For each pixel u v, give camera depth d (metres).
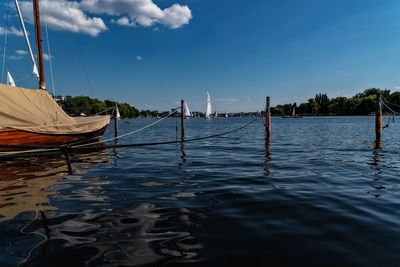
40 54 14.29
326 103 193.25
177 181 6.50
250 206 4.58
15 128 9.86
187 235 3.46
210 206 4.60
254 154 11.55
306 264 2.74
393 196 5.11
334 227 3.67
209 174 7.32
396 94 138.12
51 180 6.67
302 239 3.31
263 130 33.12
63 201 4.93
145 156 11.09
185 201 4.89
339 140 18.02
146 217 4.10
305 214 4.18
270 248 3.09
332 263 2.75
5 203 4.82
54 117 12.17
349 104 162.88
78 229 3.67
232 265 2.72
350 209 4.39
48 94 12.62
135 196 5.22
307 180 6.52
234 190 5.61
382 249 3.04
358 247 3.09
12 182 6.46
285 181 6.43
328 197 5.07
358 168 8.02
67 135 12.11
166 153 12.10
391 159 9.67
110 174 7.38
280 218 4.02
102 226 3.76
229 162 9.41
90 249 3.09
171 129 39.44
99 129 14.72
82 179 6.77
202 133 29.34
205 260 2.83
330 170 7.77
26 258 2.89
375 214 4.15
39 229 3.67
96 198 5.11
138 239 3.35
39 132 10.70
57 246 3.17
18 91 11.03
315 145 15.02
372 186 5.90
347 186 5.91
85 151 12.87
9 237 3.42
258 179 6.67
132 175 7.24
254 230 3.59
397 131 26.45
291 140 18.72
